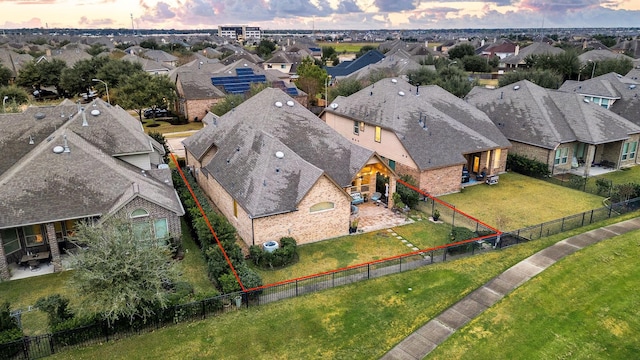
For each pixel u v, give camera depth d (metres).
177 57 139.12
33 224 23.62
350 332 19.73
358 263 25.97
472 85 70.31
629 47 148.12
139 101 66.06
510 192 37.94
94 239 19.00
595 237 28.25
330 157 32.97
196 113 70.31
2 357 17.70
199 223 27.22
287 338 19.33
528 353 18.25
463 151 38.22
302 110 37.97
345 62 118.00
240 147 33.34
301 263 26.03
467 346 18.69
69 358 18.06
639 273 23.81
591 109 44.50
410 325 20.17
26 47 174.25
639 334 19.31
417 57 123.75
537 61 86.69
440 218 32.31
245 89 77.50
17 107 52.97
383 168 33.56
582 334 19.31
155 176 31.88
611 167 44.53
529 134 43.12
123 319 19.12
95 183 25.84
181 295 20.81
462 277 24.03
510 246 27.55
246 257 26.56
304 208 27.67
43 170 25.28
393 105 42.09
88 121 33.06
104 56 88.12
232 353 18.42
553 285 22.83
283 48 181.25
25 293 22.98
